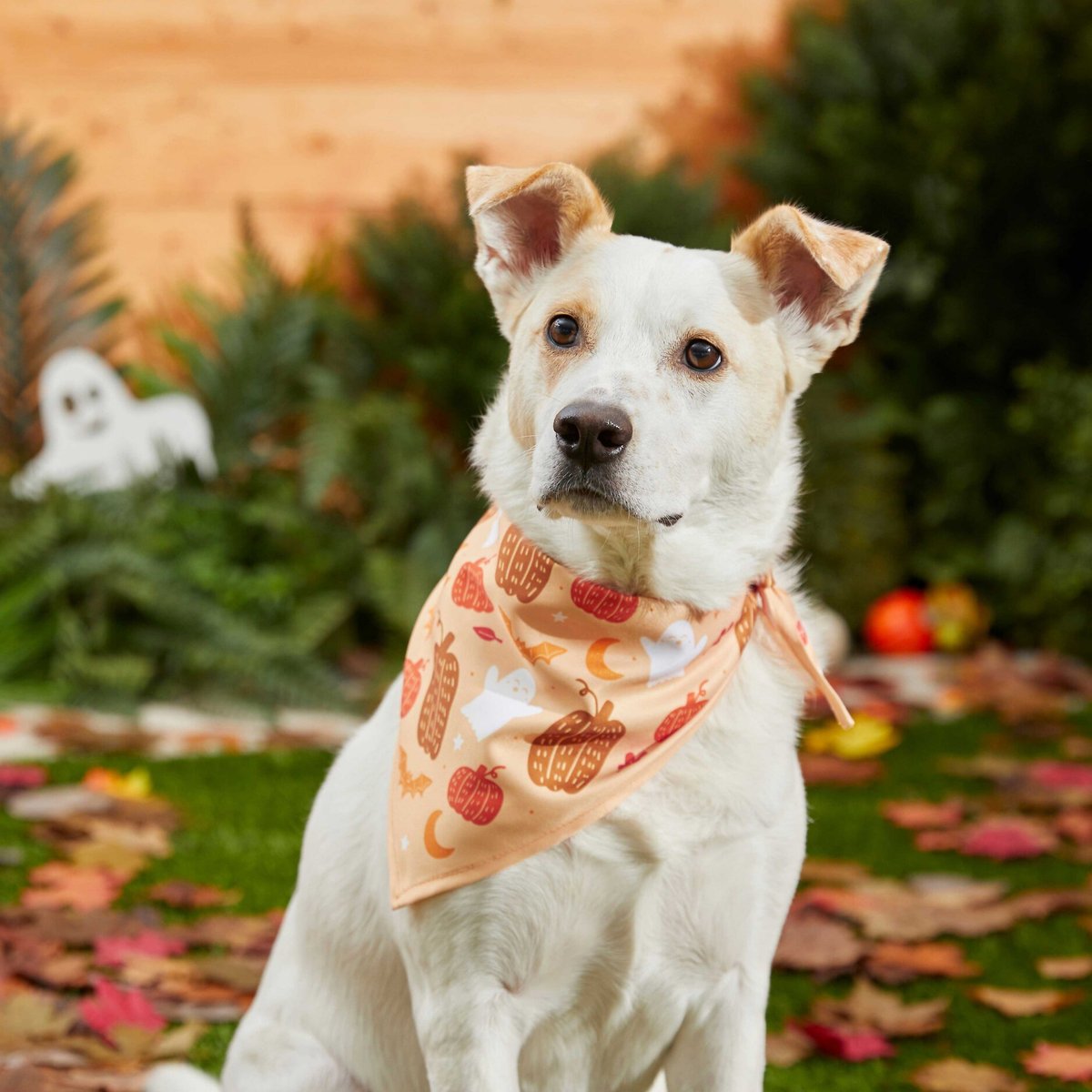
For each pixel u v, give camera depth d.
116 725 6.40
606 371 2.74
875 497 8.09
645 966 2.72
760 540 2.89
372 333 8.23
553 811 2.66
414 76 8.66
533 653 2.77
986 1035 3.74
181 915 4.30
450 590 2.92
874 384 8.53
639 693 2.74
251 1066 3.02
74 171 8.35
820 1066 3.59
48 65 8.39
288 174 8.59
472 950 2.69
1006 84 8.18
